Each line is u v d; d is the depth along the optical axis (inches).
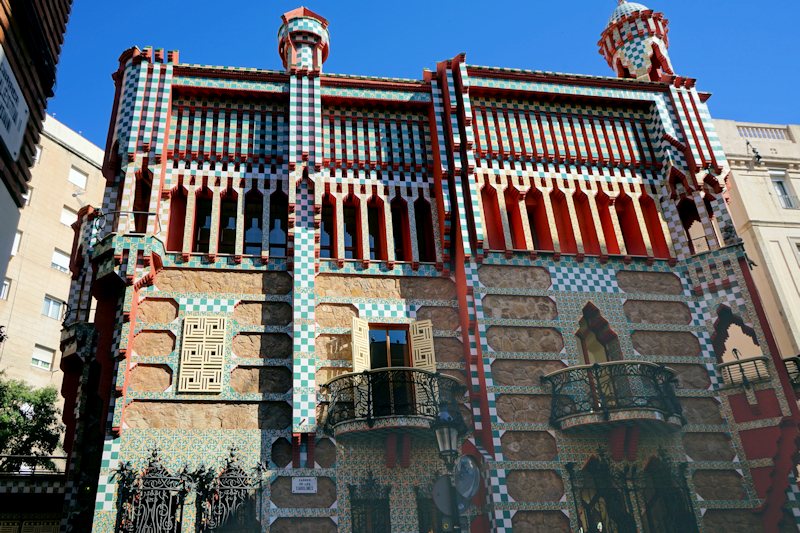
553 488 750.5
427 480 743.7
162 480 674.8
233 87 896.3
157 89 871.1
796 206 1083.9
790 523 758.5
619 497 759.7
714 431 806.5
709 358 842.8
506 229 872.9
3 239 420.5
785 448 778.2
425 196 896.9
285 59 1002.7
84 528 783.1
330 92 919.7
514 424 772.6
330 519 709.3
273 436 734.5
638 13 1109.7
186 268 800.3
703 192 924.6
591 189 928.3
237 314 789.2
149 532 655.1
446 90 934.4
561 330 833.5
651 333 850.8
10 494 960.9
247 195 866.1
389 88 938.7
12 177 429.1
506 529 719.7
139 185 829.8
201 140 873.5
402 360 812.0
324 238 877.2
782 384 800.9
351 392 748.0
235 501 687.1
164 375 743.1
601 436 783.1
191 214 827.4
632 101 984.3
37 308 1549.0
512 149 926.4
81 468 810.2
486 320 821.2
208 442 719.7
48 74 474.3
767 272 1015.0
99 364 738.8
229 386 749.3
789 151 1127.0
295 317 782.5
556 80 967.0
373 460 744.3
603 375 768.9
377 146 916.0
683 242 903.7
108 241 770.8
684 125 962.7
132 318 746.8
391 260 847.7
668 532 751.7
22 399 1165.1
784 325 981.2
